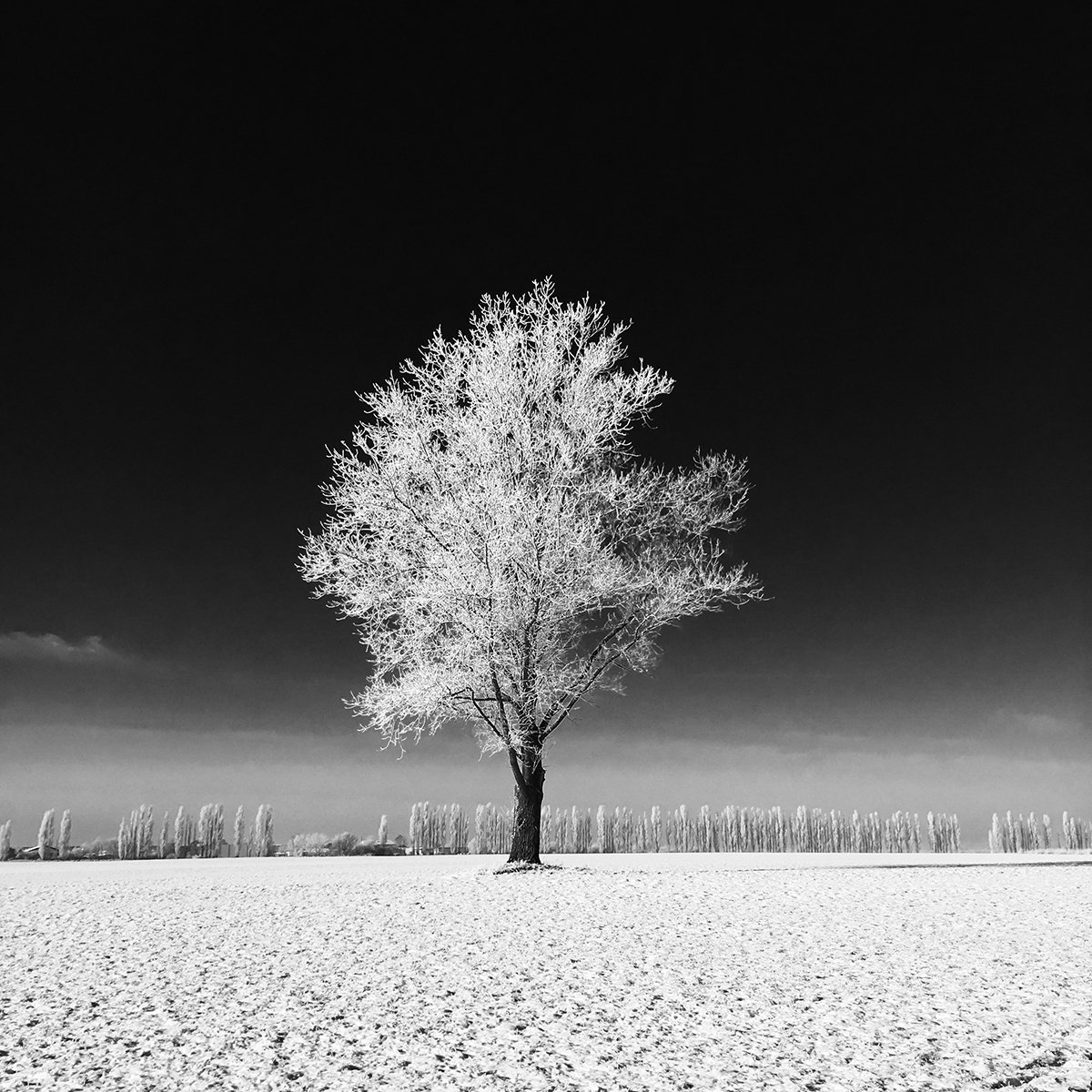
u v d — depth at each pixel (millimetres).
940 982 8375
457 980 8336
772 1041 6547
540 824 20016
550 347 20516
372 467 19719
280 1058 6086
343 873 21016
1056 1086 5730
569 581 19234
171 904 14117
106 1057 6109
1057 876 17281
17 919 12492
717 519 20828
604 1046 6371
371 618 19281
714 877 17047
